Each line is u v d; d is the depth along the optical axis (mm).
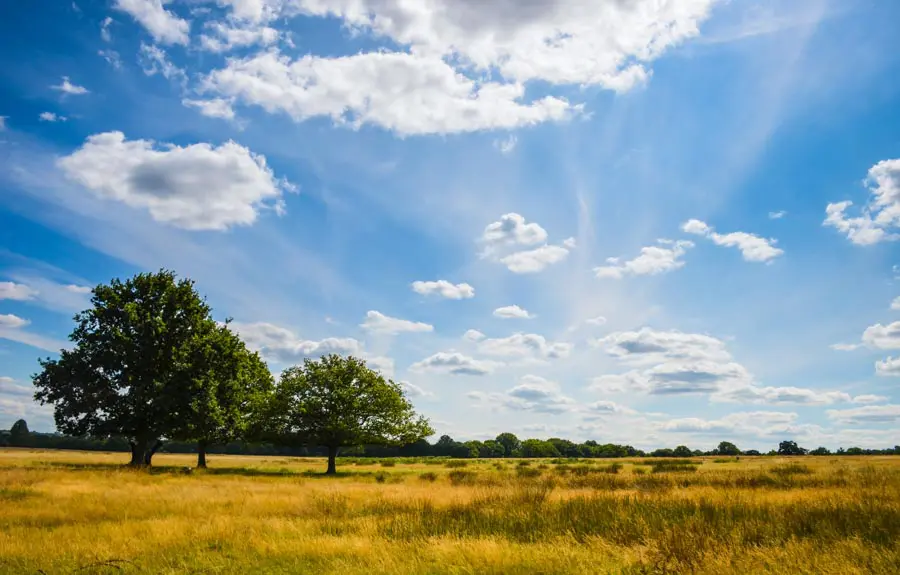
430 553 8547
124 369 41000
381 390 46281
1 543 9352
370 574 7453
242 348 48094
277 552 8875
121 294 42719
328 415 44094
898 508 10867
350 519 12773
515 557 8008
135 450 43094
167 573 7668
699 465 46562
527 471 35562
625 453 146875
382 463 66188
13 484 19875
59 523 12180
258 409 45250
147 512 13891
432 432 49062
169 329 42312
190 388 40281
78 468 34438
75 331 41250
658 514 11516
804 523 10109
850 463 42031
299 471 44562
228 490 20391
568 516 12000
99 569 7840
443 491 20562
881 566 7016
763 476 23953
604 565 7602
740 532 9320
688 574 7086
